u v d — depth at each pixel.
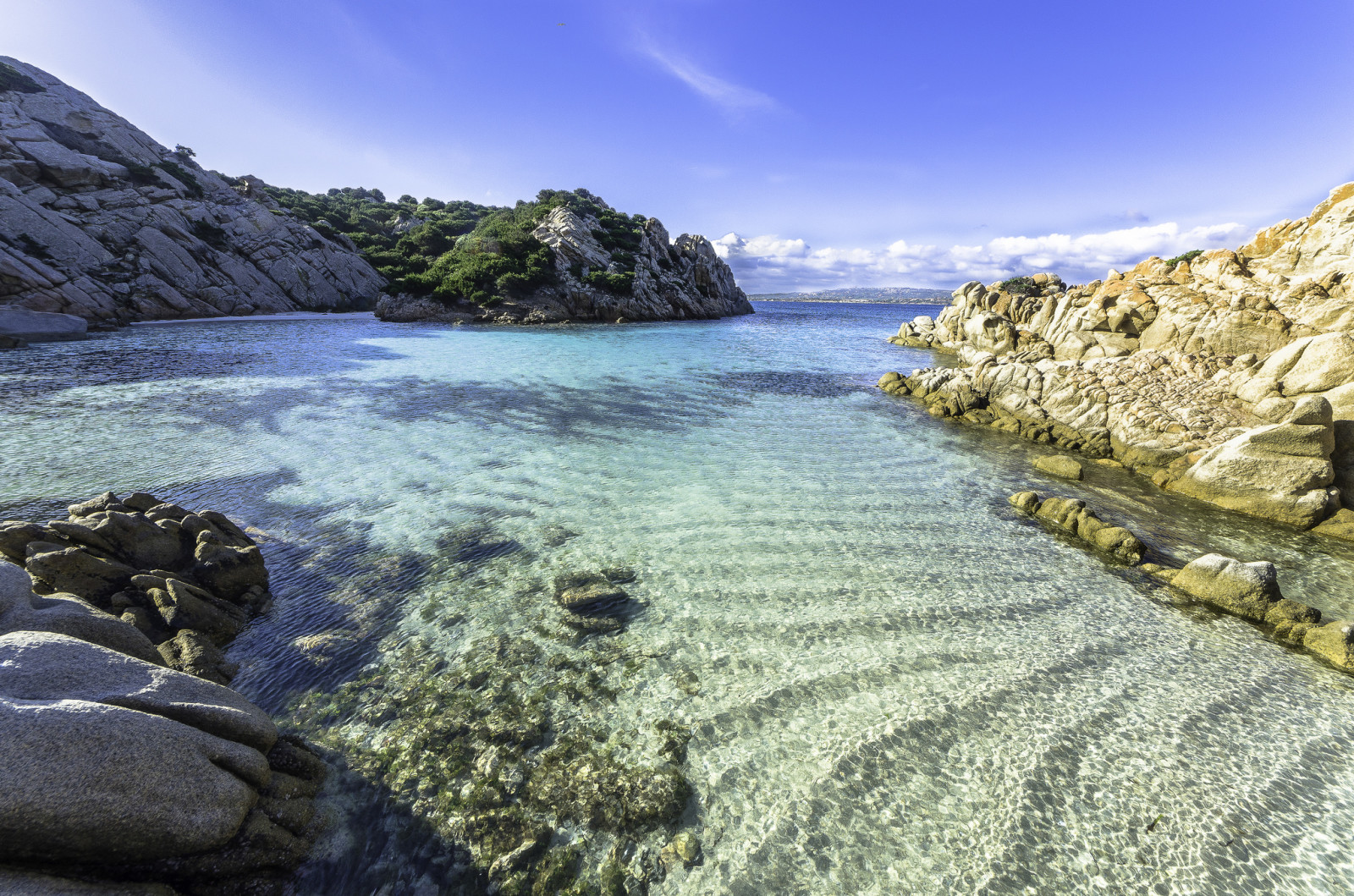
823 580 10.82
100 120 61.94
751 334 62.62
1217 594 10.56
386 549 11.23
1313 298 23.45
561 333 57.66
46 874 3.79
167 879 4.27
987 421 24.30
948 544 12.65
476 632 8.79
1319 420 14.33
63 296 43.72
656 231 89.12
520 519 13.00
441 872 5.14
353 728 6.75
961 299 48.28
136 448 16.06
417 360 36.06
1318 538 13.77
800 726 7.12
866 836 5.71
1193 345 25.61
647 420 22.91
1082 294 33.59
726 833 5.68
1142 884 5.36
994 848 5.64
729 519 13.52
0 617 5.28
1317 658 9.06
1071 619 9.89
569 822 5.71
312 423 19.92
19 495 12.39
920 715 7.38
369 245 87.12
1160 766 6.73
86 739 4.07
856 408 26.45
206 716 5.04
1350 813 6.19
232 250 63.69
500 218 90.88
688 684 7.82
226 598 8.88
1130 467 19.34
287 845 5.00
